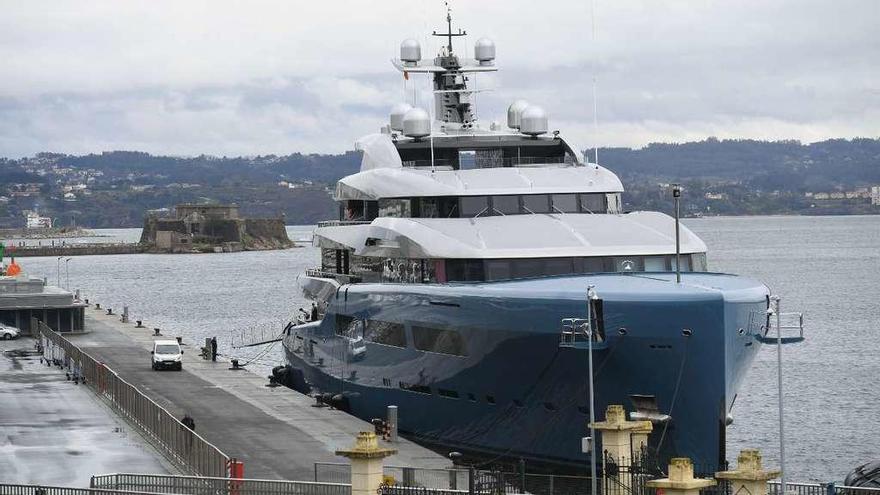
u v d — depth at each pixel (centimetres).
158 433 6200
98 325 13050
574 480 5347
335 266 7525
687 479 3916
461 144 7075
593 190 6506
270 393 7944
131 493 4784
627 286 5247
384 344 6475
